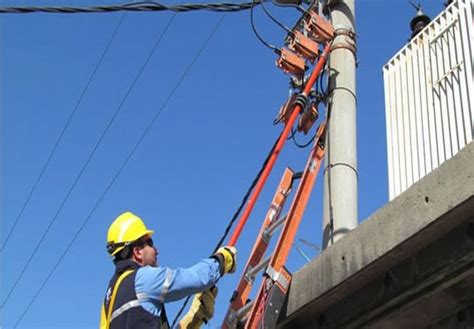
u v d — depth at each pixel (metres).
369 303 5.61
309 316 6.16
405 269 5.30
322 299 5.84
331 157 7.48
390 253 5.18
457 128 7.37
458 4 7.79
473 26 7.45
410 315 5.50
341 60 8.02
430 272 5.09
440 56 7.89
